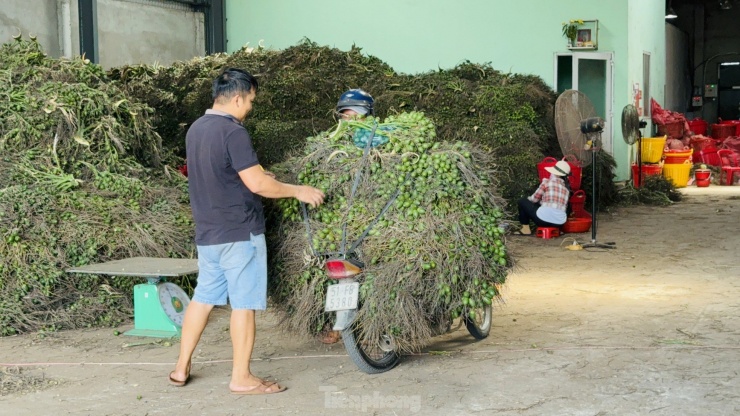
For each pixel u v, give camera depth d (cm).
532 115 1106
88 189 673
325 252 457
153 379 459
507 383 437
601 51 1395
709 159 1812
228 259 424
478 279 458
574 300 652
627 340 521
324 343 526
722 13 2775
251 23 1598
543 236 993
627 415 383
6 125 695
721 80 2784
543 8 1408
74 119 709
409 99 1093
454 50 1473
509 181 1027
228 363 491
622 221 1148
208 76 1161
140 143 780
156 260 585
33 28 1202
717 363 464
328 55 1155
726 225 1089
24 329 578
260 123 1043
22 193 626
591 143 933
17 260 586
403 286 443
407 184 459
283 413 398
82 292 603
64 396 430
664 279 735
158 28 1491
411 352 489
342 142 484
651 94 1689
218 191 419
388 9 1502
